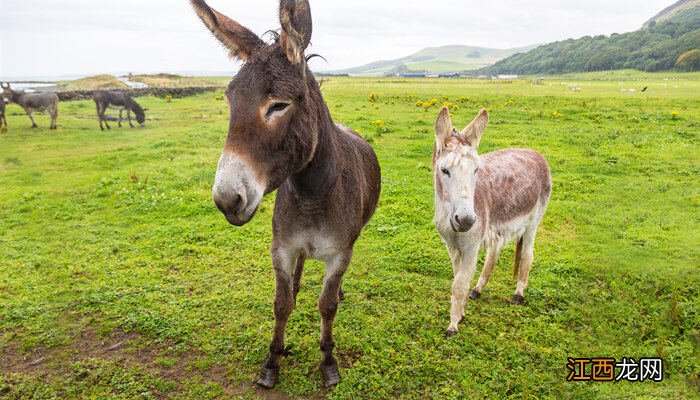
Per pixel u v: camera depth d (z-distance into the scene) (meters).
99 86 44.53
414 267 5.70
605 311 4.66
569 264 5.73
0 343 4.11
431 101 21.52
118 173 10.17
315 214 3.18
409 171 10.15
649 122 15.41
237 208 2.25
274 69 2.33
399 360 3.86
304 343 4.09
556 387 3.58
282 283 3.41
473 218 3.63
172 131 17.02
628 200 8.14
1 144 14.49
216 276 5.48
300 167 2.68
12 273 5.54
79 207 8.16
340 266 3.44
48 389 3.51
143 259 5.98
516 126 15.15
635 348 4.06
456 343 4.14
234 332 4.27
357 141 4.24
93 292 5.04
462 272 4.23
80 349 4.06
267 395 3.50
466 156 3.75
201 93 39.72
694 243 6.28
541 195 5.03
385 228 6.95
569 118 16.80
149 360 3.91
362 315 4.58
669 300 4.85
